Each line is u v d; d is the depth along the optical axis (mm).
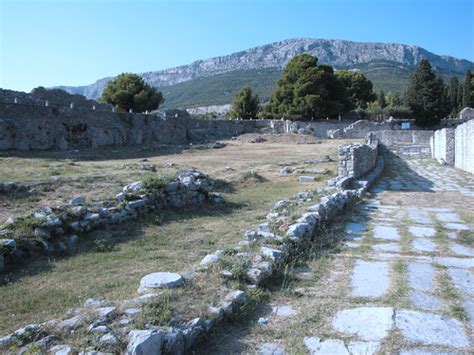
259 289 4922
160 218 9867
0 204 10320
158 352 3365
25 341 3576
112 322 3773
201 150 31719
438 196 13258
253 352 3693
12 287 5727
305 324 4203
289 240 6586
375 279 5531
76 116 29750
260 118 57375
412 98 58062
